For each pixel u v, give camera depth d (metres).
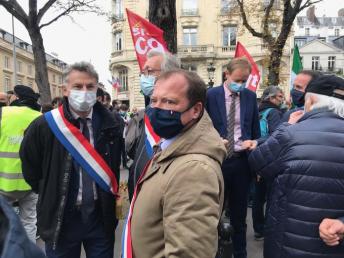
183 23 38.97
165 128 1.93
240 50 7.06
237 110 3.88
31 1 10.98
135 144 3.23
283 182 2.33
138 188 2.02
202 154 1.82
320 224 2.19
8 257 1.00
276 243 2.36
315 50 60.19
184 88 1.89
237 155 3.83
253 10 16.16
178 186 1.72
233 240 3.96
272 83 13.10
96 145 2.88
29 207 4.44
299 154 2.27
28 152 2.85
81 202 2.80
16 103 4.78
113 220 2.97
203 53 38.34
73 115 2.85
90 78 2.77
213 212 1.69
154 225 1.86
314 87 2.45
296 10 12.12
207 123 1.94
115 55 40.38
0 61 49.25
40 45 11.43
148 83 2.91
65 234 2.79
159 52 2.97
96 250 2.90
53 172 2.74
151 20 5.00
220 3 38.53
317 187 2.21
